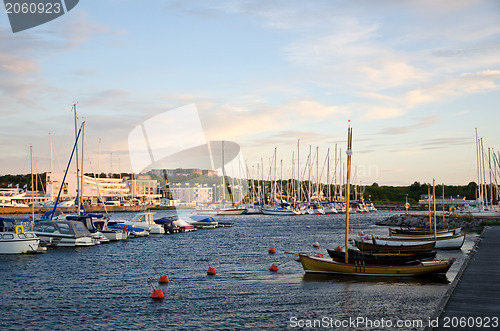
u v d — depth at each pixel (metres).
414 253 37.97
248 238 71.38
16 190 182.38
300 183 176.62
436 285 32.47
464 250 53.66
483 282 28.47
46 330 22.42
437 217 108.00
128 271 38.81
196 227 93.50
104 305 27.08
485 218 107.50
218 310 25.94
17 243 47.50
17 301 27.92
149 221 78.25
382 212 198.50
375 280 34.28
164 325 23.23
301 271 38.59
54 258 45.72
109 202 174.38
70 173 176.50
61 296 29.30
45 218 69.00
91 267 40.66
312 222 120.00
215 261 45.03
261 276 36.38
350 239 68.94
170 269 40.06
